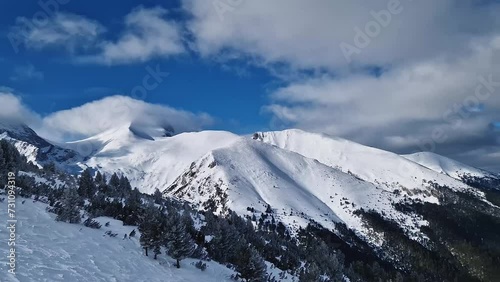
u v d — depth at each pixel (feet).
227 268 135.23
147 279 81.97
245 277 122.11
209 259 134.82
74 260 74.28
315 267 200.75
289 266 225.35
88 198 175.94
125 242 109.70
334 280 257.75
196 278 100.32
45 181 168.14
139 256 100.42
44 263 66.08
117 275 76.28
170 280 88.48
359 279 374.22
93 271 72.54
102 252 88.74
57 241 82.53
